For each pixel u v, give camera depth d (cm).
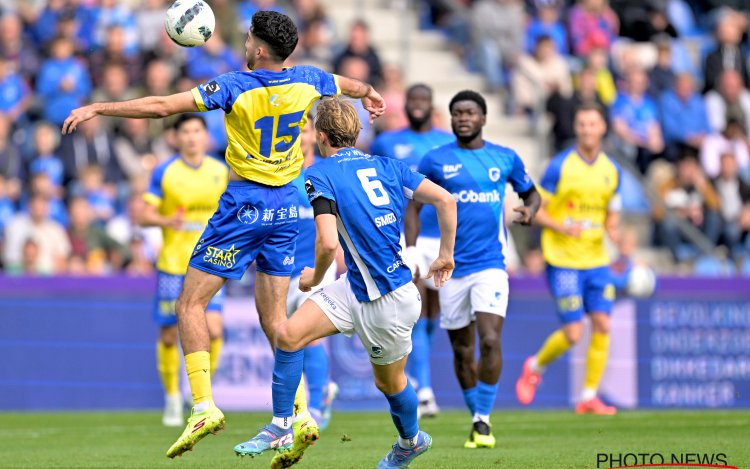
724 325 4456
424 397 3656
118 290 4284
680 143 5659
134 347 4288
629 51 5753
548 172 3862
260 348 4266
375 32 5953
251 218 2286
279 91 2256
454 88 5756
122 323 4284
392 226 2081
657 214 5278
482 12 5800
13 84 5272
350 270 2089
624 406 4394
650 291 4416
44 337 4238
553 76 5725
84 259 4688
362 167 2092
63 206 4959
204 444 3012
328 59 5594
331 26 5772
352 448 2856
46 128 5031
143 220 3619
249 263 2333
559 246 3847
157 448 2927
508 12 5812
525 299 4412
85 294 4266
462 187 2862
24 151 5056
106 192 4959
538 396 4378
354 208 2056
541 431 3294
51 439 3192
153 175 3653
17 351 4222
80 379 4253
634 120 5600
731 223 5422
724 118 5966
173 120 5209
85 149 5062
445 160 2884
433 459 2530
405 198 2141
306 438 2045
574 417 3831
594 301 3909
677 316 4434
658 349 4419
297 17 5634
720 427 3394
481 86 5775
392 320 2077
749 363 4462
